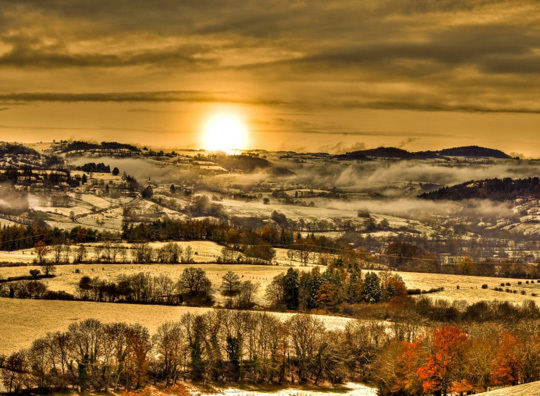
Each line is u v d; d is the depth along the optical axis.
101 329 174.62
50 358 158.75
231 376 171.75
